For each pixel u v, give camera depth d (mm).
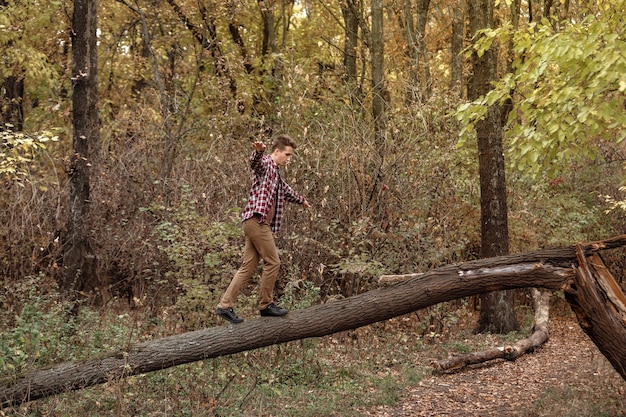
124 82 18938
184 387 6922
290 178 10406
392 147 11039
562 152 6781
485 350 9234
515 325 11445
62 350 6953
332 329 6309
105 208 11016
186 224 8516
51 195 10703
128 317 8391
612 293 5809
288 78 12727
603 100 6469
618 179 14750
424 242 10570
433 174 11414
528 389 7855
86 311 8281
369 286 10508
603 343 5836
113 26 17922
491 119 11148
